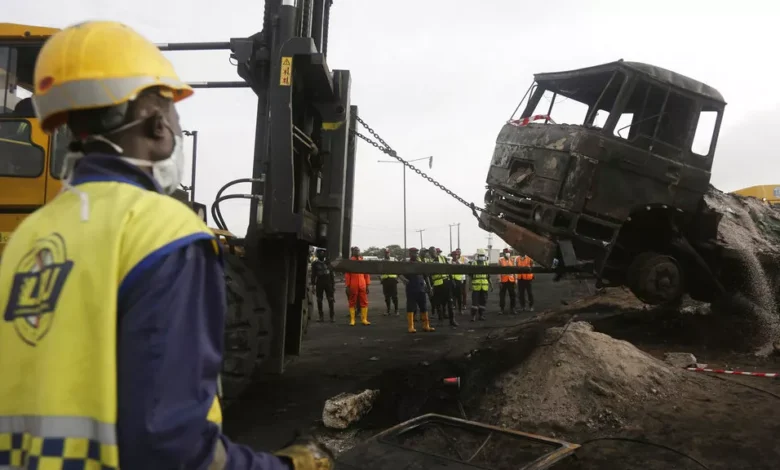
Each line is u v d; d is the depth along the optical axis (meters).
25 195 4.62
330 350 8.89
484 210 8.01
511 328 10.22
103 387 0.93
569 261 7.04
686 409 4.83
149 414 0.92
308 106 5.47
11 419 1.01
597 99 8.30
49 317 0.99
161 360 0.95
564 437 4.40
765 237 8.88
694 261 8.29
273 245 5.23
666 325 8.74
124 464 0.92
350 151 5.52
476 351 7.78
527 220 7.67
